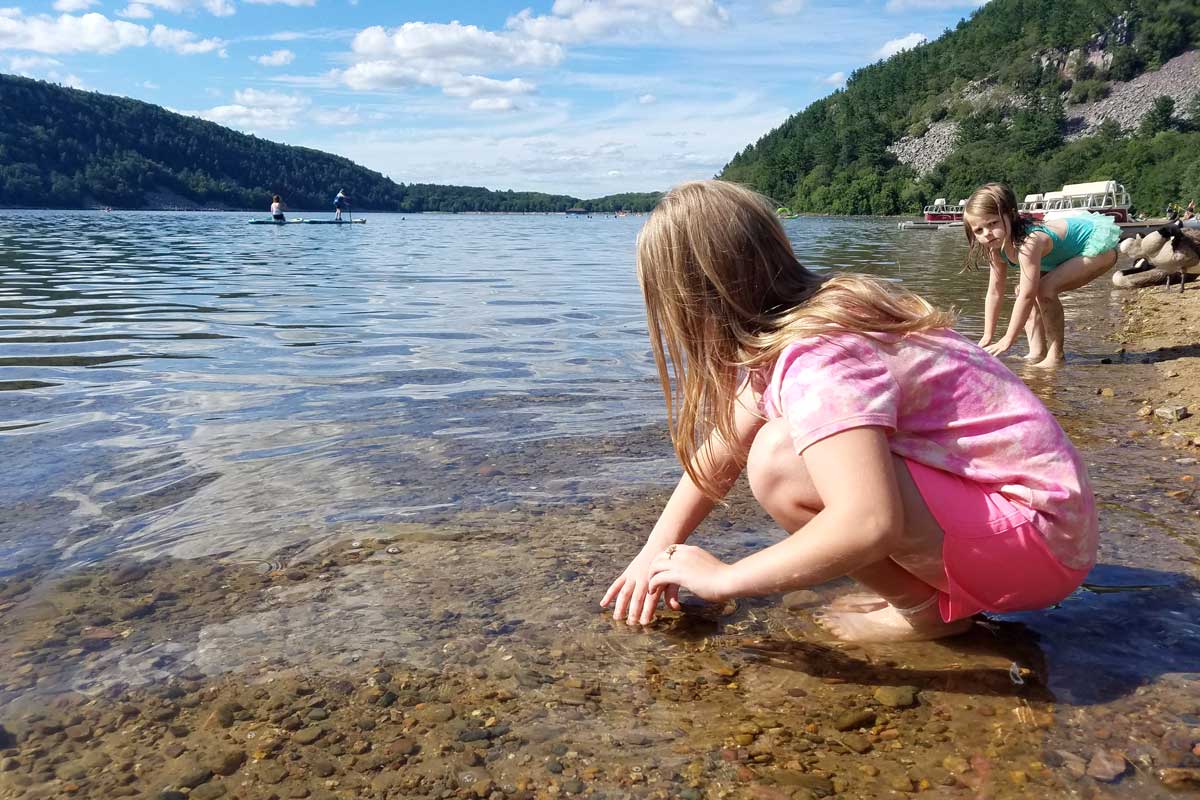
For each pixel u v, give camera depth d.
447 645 1.74
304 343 5.33
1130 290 8.86
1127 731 1.44
